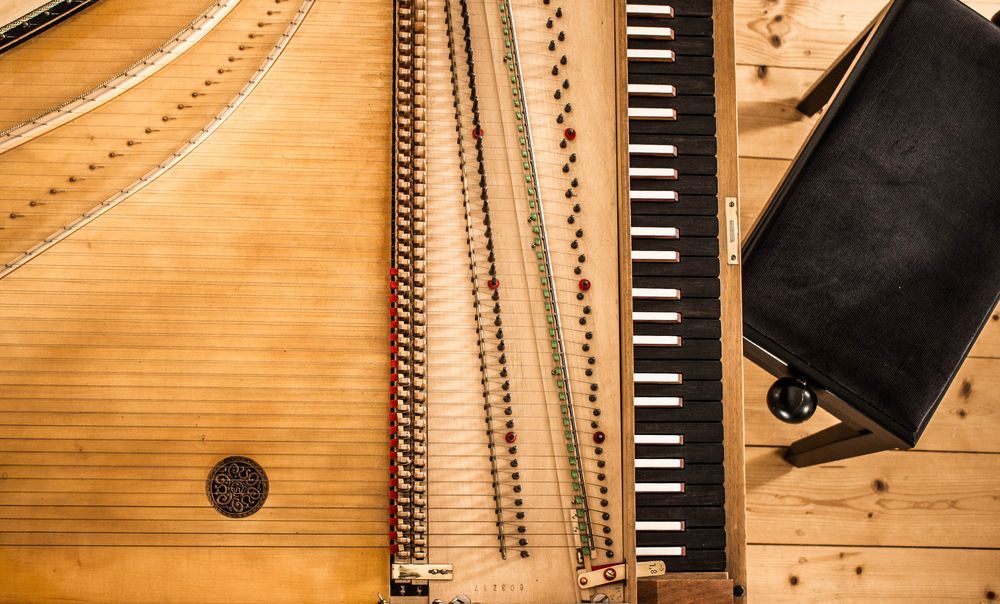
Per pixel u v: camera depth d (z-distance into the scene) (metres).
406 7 1.91
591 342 1.89
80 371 1.87
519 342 1.89
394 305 1.88
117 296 1.88
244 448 1.87
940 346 1.96
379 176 1.90
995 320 2.27
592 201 1.90
